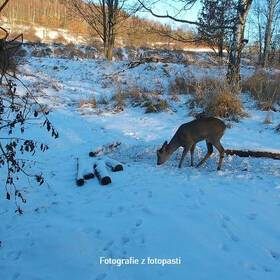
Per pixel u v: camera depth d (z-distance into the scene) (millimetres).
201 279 3488
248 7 12625
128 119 11391
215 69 15680
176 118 11336
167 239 4219
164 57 23906
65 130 10102
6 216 5320
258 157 7660
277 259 3768
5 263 4090
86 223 4836
